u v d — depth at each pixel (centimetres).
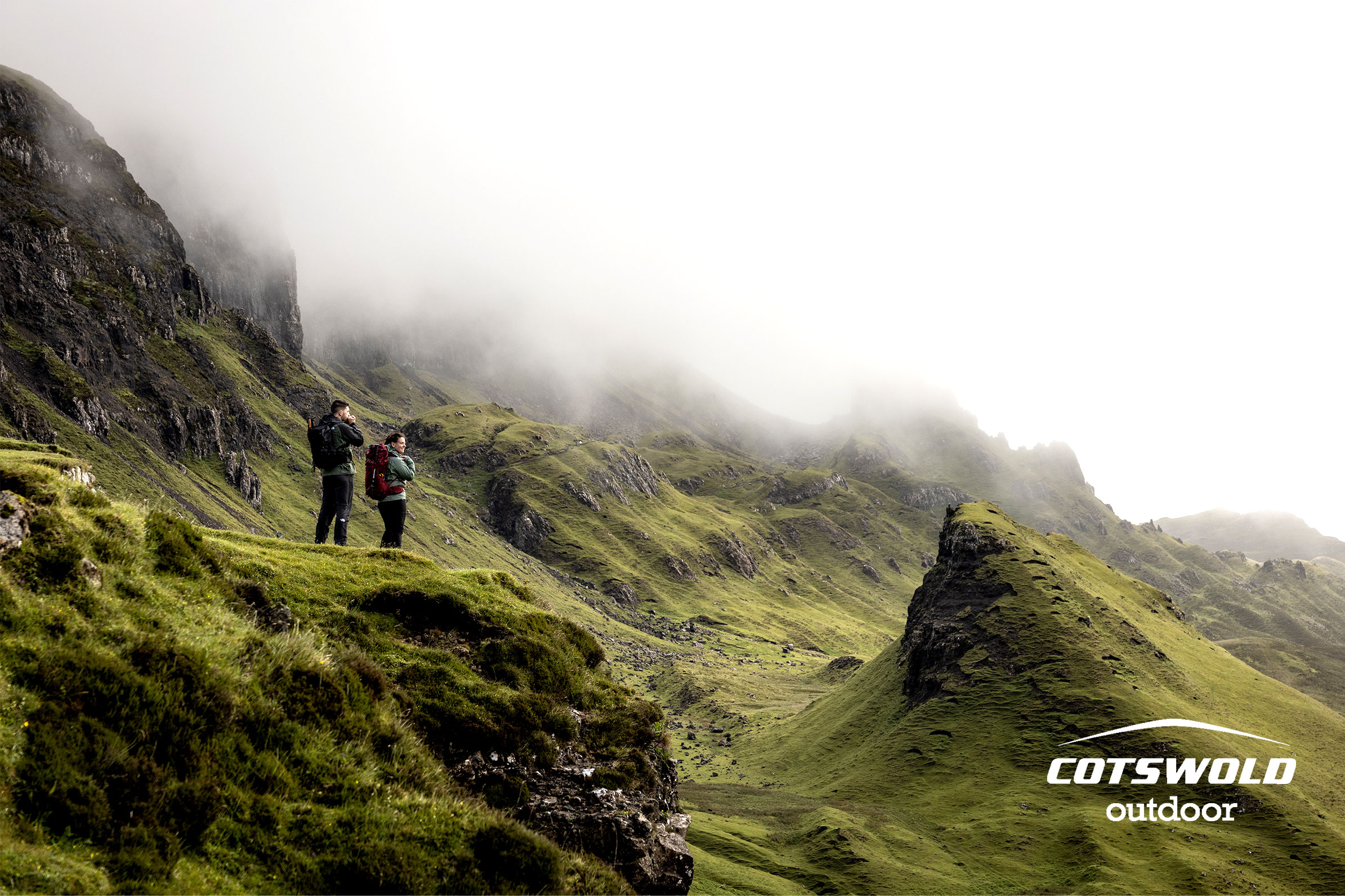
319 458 2659
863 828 12800
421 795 1748
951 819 13638
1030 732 15612
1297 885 11025
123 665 1448
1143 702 15500
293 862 1434
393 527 2761
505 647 2425
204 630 1736
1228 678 18125
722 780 17600
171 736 1437
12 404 18362
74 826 1211
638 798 2244
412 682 2136
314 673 1823
